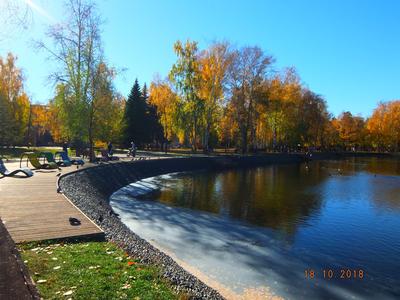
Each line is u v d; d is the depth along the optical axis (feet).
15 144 181.78
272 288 28.43
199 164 139.85
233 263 33.76
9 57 156.25
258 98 173.68
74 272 19.76
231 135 216.74
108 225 35.45
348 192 87.25
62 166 77.36
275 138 223.51
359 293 28.50
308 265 34.35
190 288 21.85
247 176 121.60
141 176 99.30
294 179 115.03
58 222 29.84
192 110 161.48
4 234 10.57
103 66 97.55
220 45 161.68
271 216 56.24
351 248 40.42
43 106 216.33
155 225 47.01
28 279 9.05
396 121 291.17
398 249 40.45
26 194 42.09
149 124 202.28
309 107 225.15
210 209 60.29
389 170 161.38
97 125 104.01
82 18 92.94
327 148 324.19
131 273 20.79
